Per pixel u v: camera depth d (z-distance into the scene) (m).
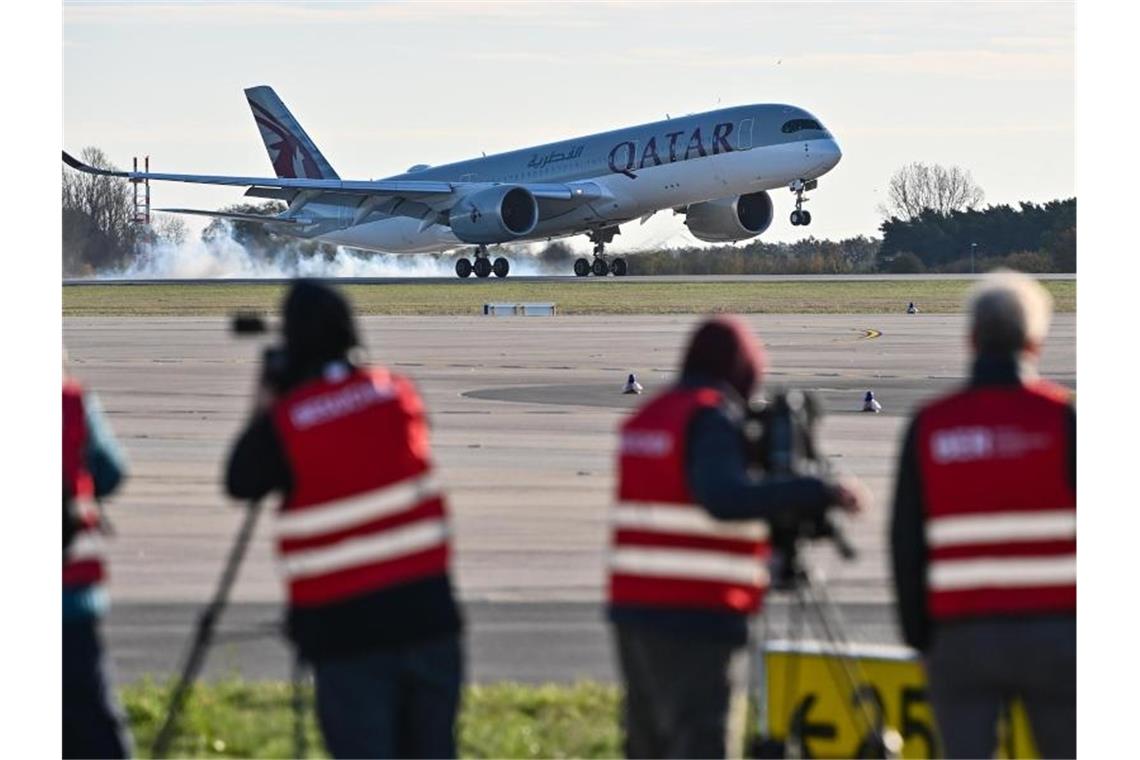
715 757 24.73
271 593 45.19
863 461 70.62
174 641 39.91
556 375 113.50
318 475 24.72
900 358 127.25
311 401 24.94
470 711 33.44
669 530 24.61
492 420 86.38
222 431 82.38
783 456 24.91
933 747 28.41
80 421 27.42
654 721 25.31
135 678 36.50
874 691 28.86
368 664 24.69
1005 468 23.97
